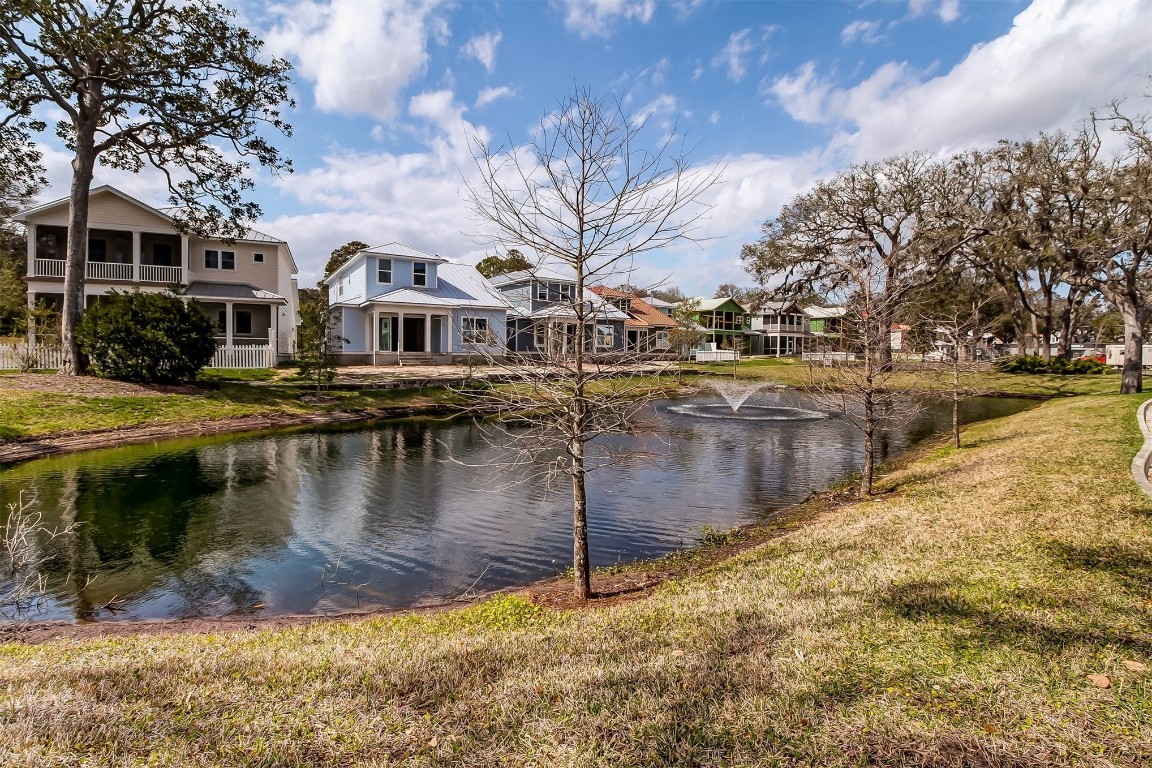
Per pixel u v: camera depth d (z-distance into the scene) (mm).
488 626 4809
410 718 3035
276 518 8992
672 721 2855
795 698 2986
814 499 9789
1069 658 3188
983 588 4270
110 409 16500
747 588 5004
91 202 26219
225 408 18578
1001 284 35844
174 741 2799
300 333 23219
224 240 23500
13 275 26969
